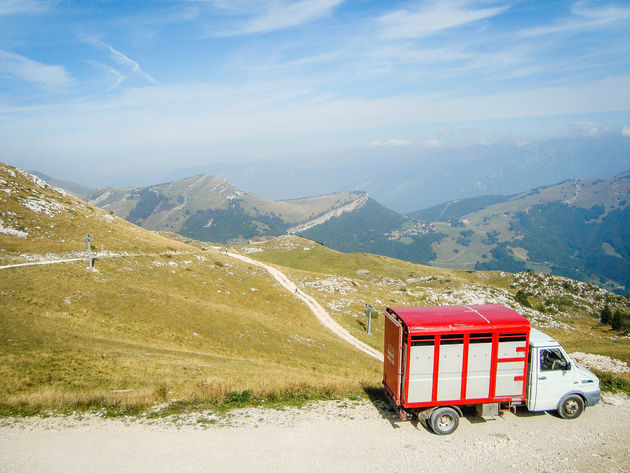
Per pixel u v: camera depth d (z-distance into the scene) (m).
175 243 105.69
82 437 17.59
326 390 23.69
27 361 27.75
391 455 16.34
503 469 15.44
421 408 18.50
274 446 16.98
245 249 183.12
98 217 98.81
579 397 19.42
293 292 90.06
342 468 15.40
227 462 15.71
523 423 19.09
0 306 42.03
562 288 140.88
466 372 18.23
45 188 100.12
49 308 45.41
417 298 107.81
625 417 19.80
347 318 81.88
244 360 43.75
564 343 87.06
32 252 66.31
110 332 42.59
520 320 18.50
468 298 110.31
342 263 159.88
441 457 16.23
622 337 97.38
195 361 35.78
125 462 15.66
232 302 73.19
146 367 30.14
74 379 25.72
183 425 18.91
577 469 15.46
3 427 18.30
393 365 19.19
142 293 58.31
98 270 64.25
